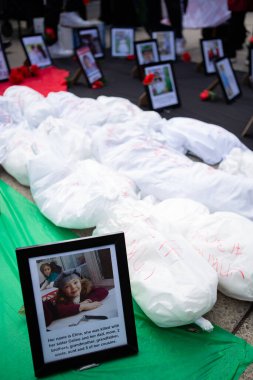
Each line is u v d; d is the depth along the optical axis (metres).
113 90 3.98
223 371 1.20
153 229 1.46
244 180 1.86
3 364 1.22
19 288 1.51
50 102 2.91
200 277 1.30
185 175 1.94
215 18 4.77
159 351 1.26
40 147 2.21
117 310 1.17
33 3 5.43
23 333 1.33
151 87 3.32
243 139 2.86
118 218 1.57
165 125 2.72
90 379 1.15
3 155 2.30
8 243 1.77
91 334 1.16
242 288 1.37
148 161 2.05
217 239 1.49
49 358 1.14
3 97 2.87
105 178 1.89
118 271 1.16
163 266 1.34
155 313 1.26
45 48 4.58
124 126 2.40
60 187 1.89
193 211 1.65
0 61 4.03
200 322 1.29
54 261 1.12
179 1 4.98
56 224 1.80
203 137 2.54
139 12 5.29
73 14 5.34
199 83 4.19
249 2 4.48
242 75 4.43
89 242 1.13
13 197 2.11
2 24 6.20
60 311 1.13
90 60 4.05
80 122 2.71
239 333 1.35
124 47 5.16
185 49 5.67
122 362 1.21
